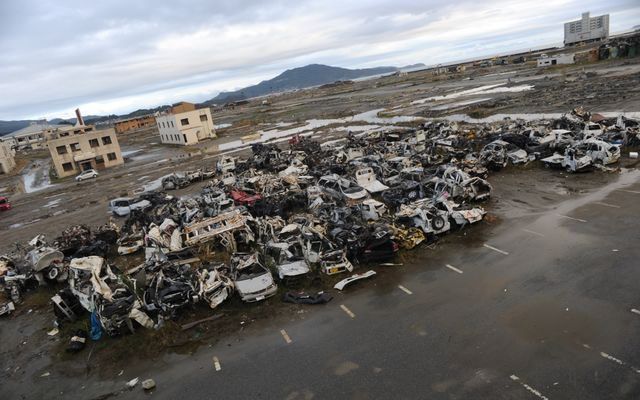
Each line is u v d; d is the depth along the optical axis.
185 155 66.56
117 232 27.12
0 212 44.31
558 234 18.31
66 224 34.50
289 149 49.41
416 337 12.91
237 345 13.98
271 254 19.91
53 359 14.88
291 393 11.31
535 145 31.38
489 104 61.09
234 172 43.53
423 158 33.12
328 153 42.84
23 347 16.12
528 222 20.14
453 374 11.10
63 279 21.50
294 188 30.53
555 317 12.80
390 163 33.28
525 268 15.98
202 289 16.34
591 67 86.56
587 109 45.62
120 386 12.76
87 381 13.30
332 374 11.82
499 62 171.38
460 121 53.66
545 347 11.59
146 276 19.41
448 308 14.21
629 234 17.09
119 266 22.70
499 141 31.72
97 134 67.06
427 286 15.91
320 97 176.38
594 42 174.50
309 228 20.36
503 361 11.30
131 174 56.66
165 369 13.26
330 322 14.52
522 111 52.38
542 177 26.73
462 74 147.88
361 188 26.77
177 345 14.36
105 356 14.45
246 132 86.12
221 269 18.33
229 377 12.38
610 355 10.91
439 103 76.19
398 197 25.84
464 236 19.80
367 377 11.48
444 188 24.11
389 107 83.31
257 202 28.00
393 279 16.91
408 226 20.66
